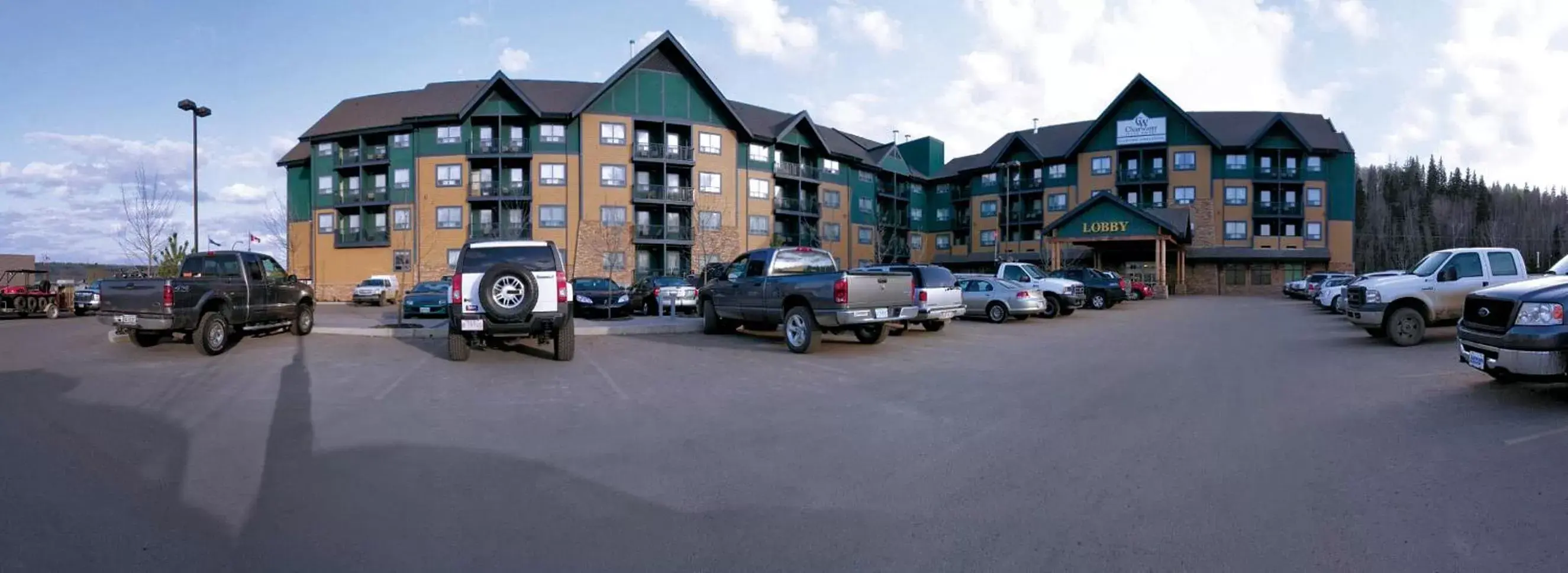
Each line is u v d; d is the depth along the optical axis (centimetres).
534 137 4700
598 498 479
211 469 547
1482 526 406
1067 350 1338
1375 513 431
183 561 380
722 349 1348
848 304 1222
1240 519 427
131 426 695
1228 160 5472
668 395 867
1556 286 747
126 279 1239
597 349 1340
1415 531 402
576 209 4691
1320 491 473
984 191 6431
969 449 603
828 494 487
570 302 1170
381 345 1425
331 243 5041
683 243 4853
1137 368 1084
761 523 433
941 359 1195
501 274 1114
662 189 4834
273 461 570
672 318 1928
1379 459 545
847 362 1170
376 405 804
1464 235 9294
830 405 799
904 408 782
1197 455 571
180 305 1204
